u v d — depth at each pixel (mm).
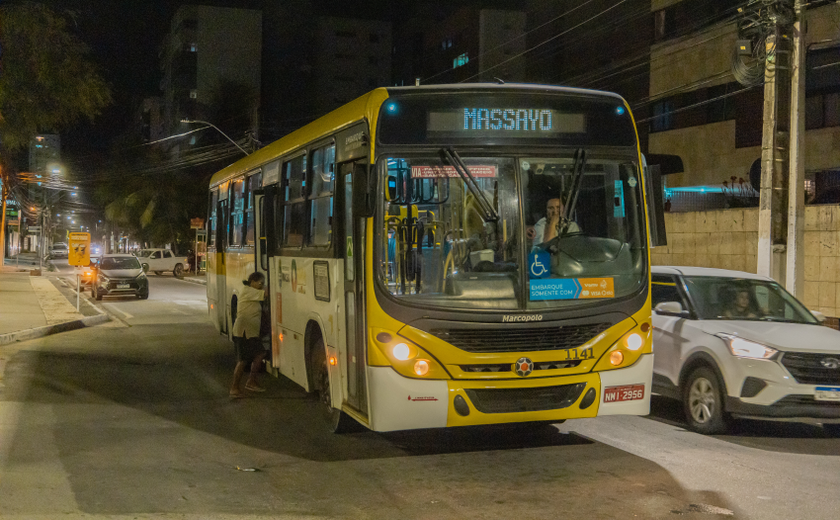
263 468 6789
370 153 6418
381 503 5801
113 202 61062
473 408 6277
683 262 19250
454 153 6492
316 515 5520
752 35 14758
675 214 19469
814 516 5520
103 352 14805
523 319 6363
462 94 6605
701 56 27062
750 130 24812
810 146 21969
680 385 8625
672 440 7902
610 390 6602
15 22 15938
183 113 76312
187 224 58031
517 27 57906
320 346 8281
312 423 8656
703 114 26922
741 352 7898
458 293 6352
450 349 6258
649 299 6875
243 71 78750
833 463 7031
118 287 28703
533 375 6379
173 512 5559
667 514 5547
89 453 7242
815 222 15609
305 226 8602
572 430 8344
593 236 6789
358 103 6973
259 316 10234
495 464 6922
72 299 28047
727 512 5594
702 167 26875
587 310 6543
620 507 5699
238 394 10211
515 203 6555
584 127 6840
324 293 7816
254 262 11281
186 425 8539
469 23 59188
